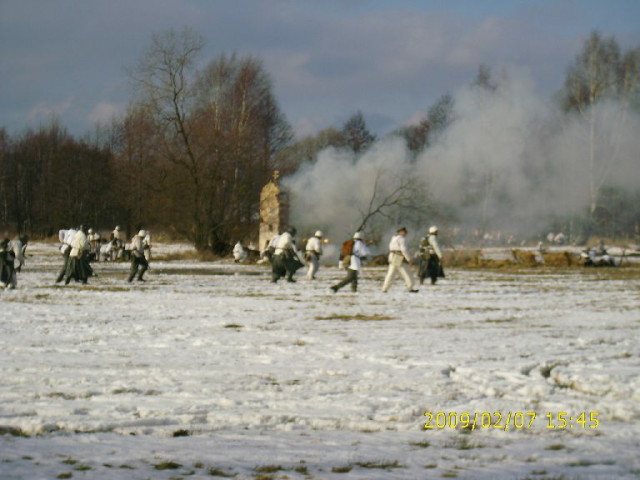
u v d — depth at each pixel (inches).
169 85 2134.6
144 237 1162.0
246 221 2190.0
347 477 222.5
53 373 393.1
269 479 221.0
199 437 272.2
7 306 754.2
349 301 823.1
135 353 462.3
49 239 3437.5
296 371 399.9
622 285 1101.1
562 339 524.1
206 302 805.2
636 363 422.6
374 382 368.5
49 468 229.8
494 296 895.7
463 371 396.5
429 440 268.8
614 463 238.7
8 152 4033.0
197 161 2140.7
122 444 261.0
